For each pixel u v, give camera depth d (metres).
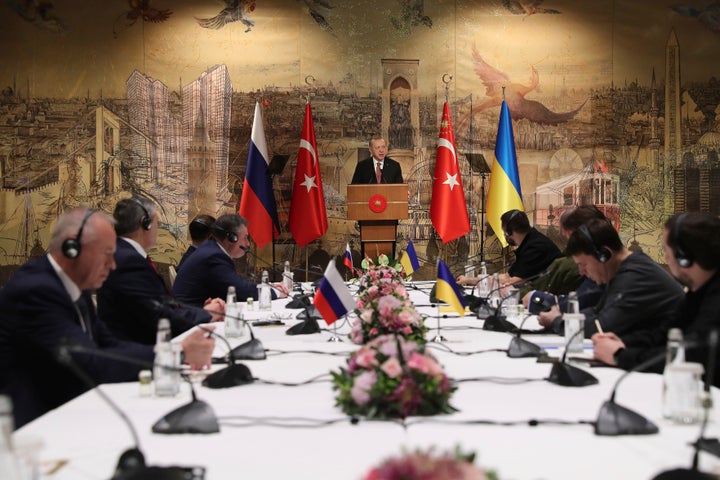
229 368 2.81
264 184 9.86
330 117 11.23
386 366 2.25
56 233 3.05
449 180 9.38
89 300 3.29
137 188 11.17
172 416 2.15
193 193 11.22
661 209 11.51
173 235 11.23
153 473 1.64
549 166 11.47
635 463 1.81
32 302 2.90
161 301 4.27
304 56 11.25
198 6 11.20
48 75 11.06
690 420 2.17
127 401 2.56
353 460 1.85
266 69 11.23
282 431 2.13
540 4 11.43
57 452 1.96
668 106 11.49
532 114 11.43
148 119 11.17
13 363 2.90
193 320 4.58
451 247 11.35
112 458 1.90
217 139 11.23
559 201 11.47
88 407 2.47
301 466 1.80
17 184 11.05
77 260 3.04
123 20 11.12
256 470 1.78
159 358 2.62
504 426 2.16
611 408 2.11
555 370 2.79
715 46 11.47
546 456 1.87
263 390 2.70
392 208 9.16
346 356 3.44
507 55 11.41
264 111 11.22
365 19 11.27
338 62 11.25
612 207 11.48
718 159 11.48
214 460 1.86
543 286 5.79
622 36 11.50
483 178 11.23
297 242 10.13
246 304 5.84
